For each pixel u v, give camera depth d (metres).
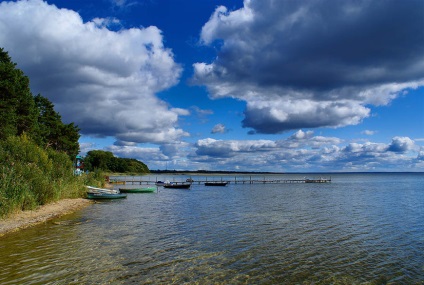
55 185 32.50
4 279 11.84
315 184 103.94
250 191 66.62
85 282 11.73
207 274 12.88
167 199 45.84
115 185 80.44
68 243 17.12
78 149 68.06
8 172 24.80
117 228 21.52
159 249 16.34
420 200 44.53
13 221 21.73
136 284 11.70
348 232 21.08
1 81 40.31
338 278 12.72
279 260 14.88
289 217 27.41
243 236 19.64
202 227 22.44
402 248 17.16
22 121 45.81
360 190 69.75
